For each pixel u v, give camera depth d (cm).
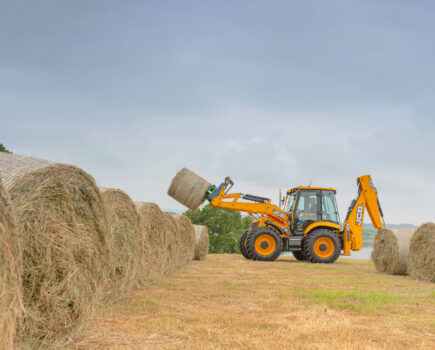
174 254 967
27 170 441
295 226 1471
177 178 1256
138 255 632
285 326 460
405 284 841
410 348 388
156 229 779
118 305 547
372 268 1266
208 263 1277
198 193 1245
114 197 577
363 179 1443
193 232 1290
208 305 568
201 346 378
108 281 549
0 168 433
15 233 268
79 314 391
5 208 260
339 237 1464
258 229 1434
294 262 1415
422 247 930
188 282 790
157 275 780
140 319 473
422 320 496
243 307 560
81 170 412
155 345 379
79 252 399
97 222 429
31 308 346
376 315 525
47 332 355
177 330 431
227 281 812
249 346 380
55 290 364
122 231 591
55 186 381
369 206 1434
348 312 539
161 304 559
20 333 326
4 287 257
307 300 615
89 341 386
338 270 1120
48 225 369
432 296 669
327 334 431
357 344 396
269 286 754
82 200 414
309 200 1491
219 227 4412
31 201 359
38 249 356
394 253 1060
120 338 397
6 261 259
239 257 1642
